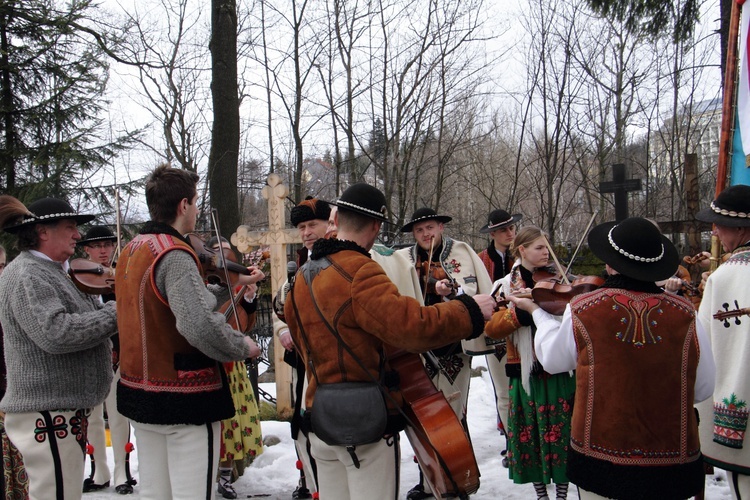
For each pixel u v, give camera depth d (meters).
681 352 2.39
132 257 2.87
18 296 2.98
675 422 2.37
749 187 3.09
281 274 6.15
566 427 3.81
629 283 2.47
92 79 11.33
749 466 2.92
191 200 3.03
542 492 3.93
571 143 15.43
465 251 4.73
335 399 2.38
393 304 2.29
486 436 5.63
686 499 2.36
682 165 15.46
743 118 4.04
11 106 10.97
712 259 3.64
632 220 2.52
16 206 3.14
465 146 18.45
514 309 3.77
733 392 2.93
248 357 2.95
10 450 3.53
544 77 14.38
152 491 2.93
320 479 2.69
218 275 3.78
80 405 3.11
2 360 3.53
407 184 16.80
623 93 15.63
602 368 2.40
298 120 14.95
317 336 2.46
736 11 4.05
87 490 4.66
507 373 4.06
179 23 18.58
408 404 2.51
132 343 2.85
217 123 8.02
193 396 2.81
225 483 4.45
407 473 4.75
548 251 3.93
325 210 3.84
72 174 10.92
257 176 20.58
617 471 2.33
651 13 10.34
